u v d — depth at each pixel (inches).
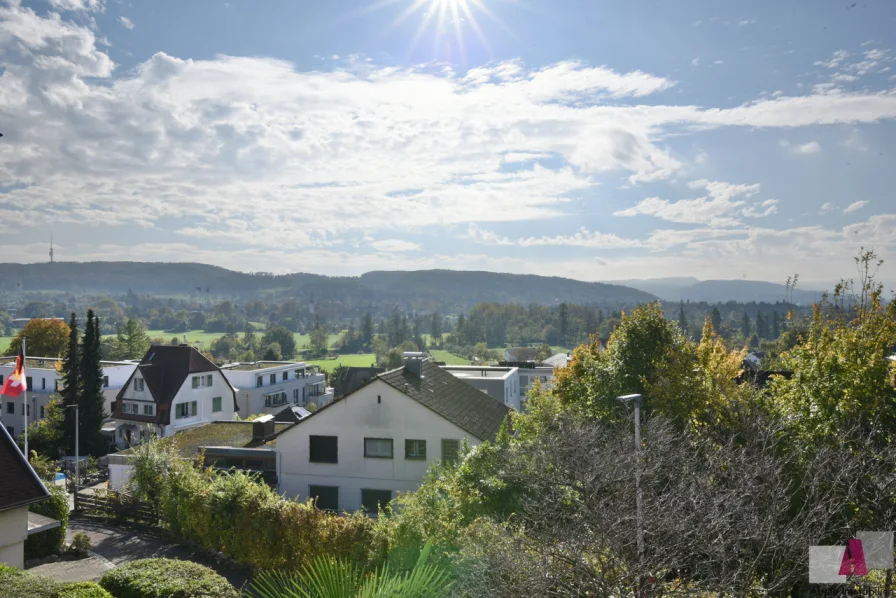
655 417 730.2
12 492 632.4
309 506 776.3
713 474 505.7
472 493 695.7
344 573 246.5
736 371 1003.3
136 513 1098.1
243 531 806.5
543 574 366.6
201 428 1569.9
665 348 936.9
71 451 2242.9
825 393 636.7
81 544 919.7
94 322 2341.3
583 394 1088.8
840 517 483.8
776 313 7765.8
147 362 2544.3
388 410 1165.7
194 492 922.1
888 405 609.9
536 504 490.6
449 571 368.8
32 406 2733.8
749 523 405.1
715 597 393.1
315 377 3690.9
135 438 2445.9
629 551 385.1
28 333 3846.0
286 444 1206.9
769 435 547.5
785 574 412.2
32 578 443.5
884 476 477.7
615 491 466.9
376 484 1165.1
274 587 271.3
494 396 2100.1
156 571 478.0
